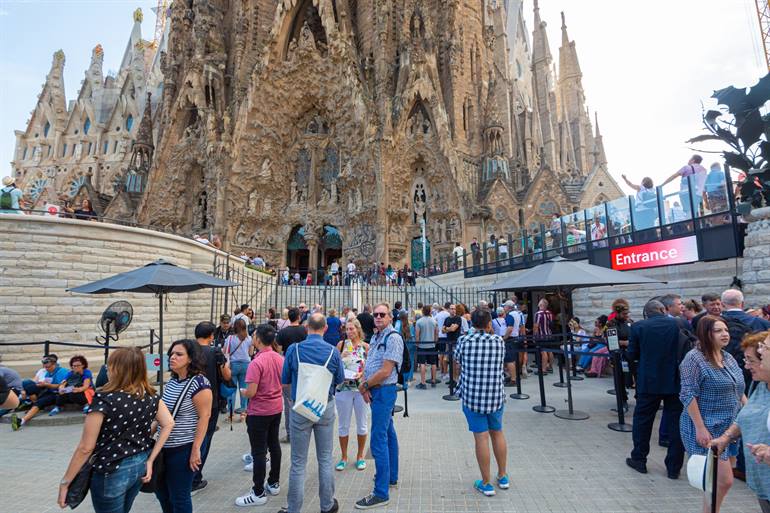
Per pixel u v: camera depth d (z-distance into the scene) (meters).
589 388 12.38
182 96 50.62
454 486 6.05
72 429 9.88
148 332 16.91
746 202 10.44
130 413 3.86
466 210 42.69
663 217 13.20
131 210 53.12
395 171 45.09
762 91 10.04
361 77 47.41
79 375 10.96
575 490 5.85
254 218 47.69
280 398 6.07
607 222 15.72
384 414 5.77
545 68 77.88
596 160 78.25
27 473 7.02
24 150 78.75
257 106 48.12
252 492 5.84
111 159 74.56
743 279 10.52
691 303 8.73
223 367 6.65
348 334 7.29
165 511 4.71
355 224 45.78
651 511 5.25
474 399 5.80
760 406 3.63
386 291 27.77
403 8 49.38
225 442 8.42
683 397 5.13
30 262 14.31
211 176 47.53
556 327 17.97
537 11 80.81
